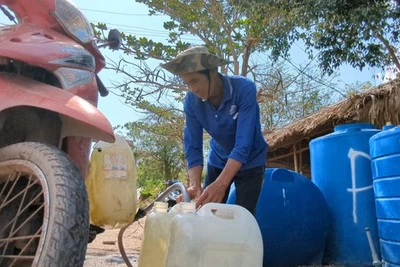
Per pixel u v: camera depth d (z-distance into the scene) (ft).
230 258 7.37
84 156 8.82
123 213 10.31
